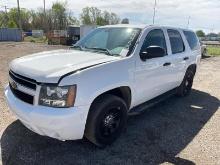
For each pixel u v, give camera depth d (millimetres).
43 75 3312
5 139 4055
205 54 21266
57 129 3270
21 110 3443
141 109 4734
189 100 6785
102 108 3668
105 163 3584
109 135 3951
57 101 3252
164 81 5375
